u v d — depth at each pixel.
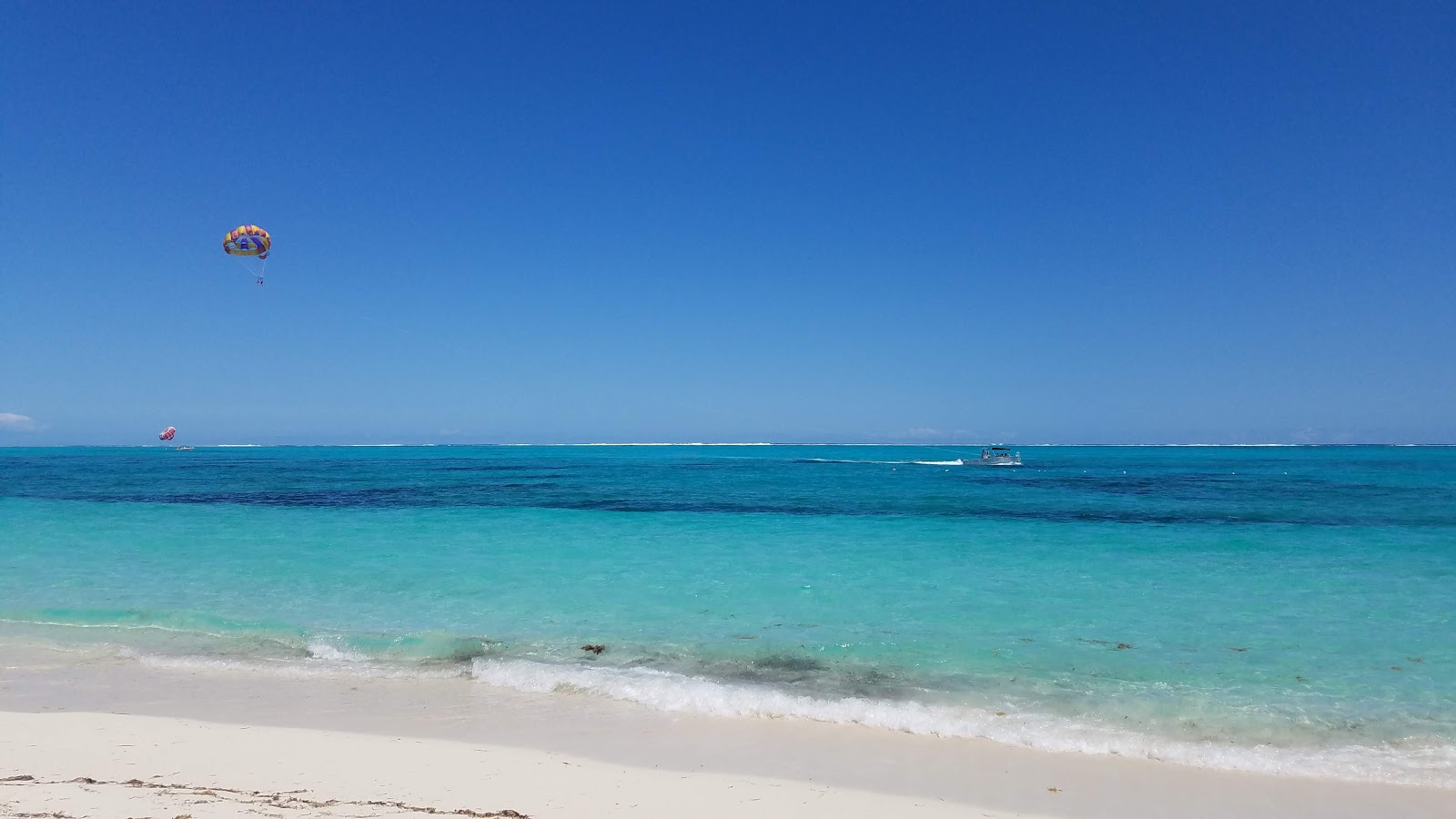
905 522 25.61
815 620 12.05
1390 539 20.80
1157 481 47.94
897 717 7.82
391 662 9.88
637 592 14.23
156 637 11.01
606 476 58.25
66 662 9.77
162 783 5.70
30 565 17.02
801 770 6.49
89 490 40.72
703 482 48.75
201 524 24.98
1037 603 13.18
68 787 5.49
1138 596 13.70
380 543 20.61
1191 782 6.37
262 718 7.73
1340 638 10.84
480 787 5.83
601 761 6.62
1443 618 11.97
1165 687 8.78
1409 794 6.18
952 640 10.81
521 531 23.28
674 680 9.00
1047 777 6.43
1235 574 15.80
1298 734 7.41
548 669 9.45
